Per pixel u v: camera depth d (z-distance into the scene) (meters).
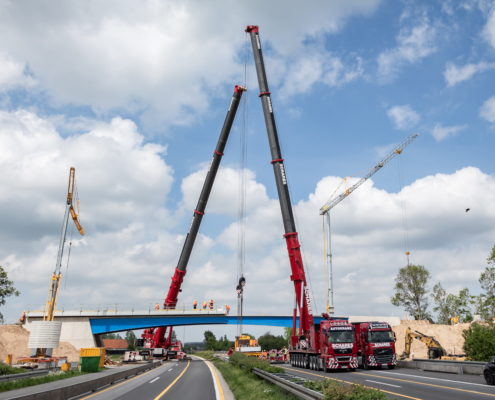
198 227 60.72
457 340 61.31
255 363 24.30
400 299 83.06
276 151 42.34
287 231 39.56
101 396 16.19
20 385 19.30
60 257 46.62
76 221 52.97
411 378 22.53
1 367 26.27
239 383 19.55
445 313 76.94
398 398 14.02
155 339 67.62
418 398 13.99
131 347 143.38
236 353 36.75
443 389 16.88
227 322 69.69
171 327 70.12
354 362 29.61
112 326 67.25
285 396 14.38
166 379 24.94
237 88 57.38
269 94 45.31
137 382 22.91
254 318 70.25
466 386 17.95
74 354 62.44
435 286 78.00
